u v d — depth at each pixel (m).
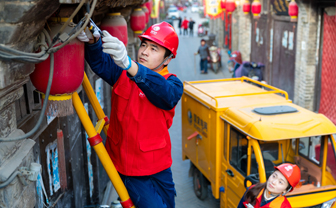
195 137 7.50
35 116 3.20
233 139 6.04
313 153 5.70
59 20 1.89
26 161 2.10
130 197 2.15
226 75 19.64
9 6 1.58
